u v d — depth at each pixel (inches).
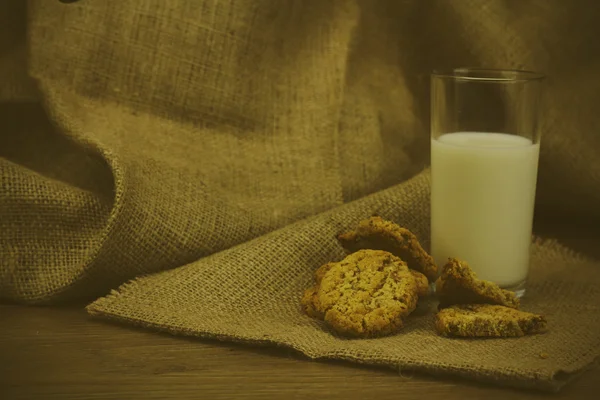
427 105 45.9
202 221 40.2
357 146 44.3
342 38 44.6
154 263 39.4
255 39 43.8
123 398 33.1
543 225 45.4
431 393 33.3
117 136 42.2
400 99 45.6
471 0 44.9
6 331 36.8
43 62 42.9
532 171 38.0
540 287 39.1
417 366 33.8
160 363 34.8
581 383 33.9
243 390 33.5
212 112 43.8
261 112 44.0
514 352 34.4
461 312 36.0
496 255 37.9
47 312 38.1
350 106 44.7
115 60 43.3
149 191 40.0
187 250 39.8
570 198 45.1
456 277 36.0
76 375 34.2
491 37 44.9
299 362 34.8
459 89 37.9
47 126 43.5
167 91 43.6
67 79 43.1
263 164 43.2
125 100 43.5
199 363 34.8
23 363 34.9
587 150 44.2
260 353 35.3
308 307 37.2
